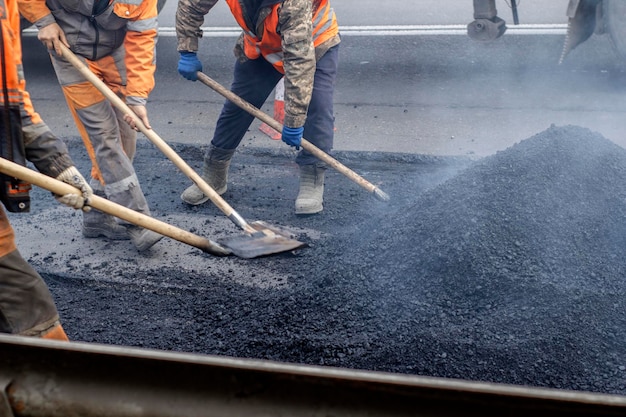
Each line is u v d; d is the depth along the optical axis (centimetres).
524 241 326
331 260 360
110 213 273
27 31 873
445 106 608
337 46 415
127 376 135
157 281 354
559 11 845
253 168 503
